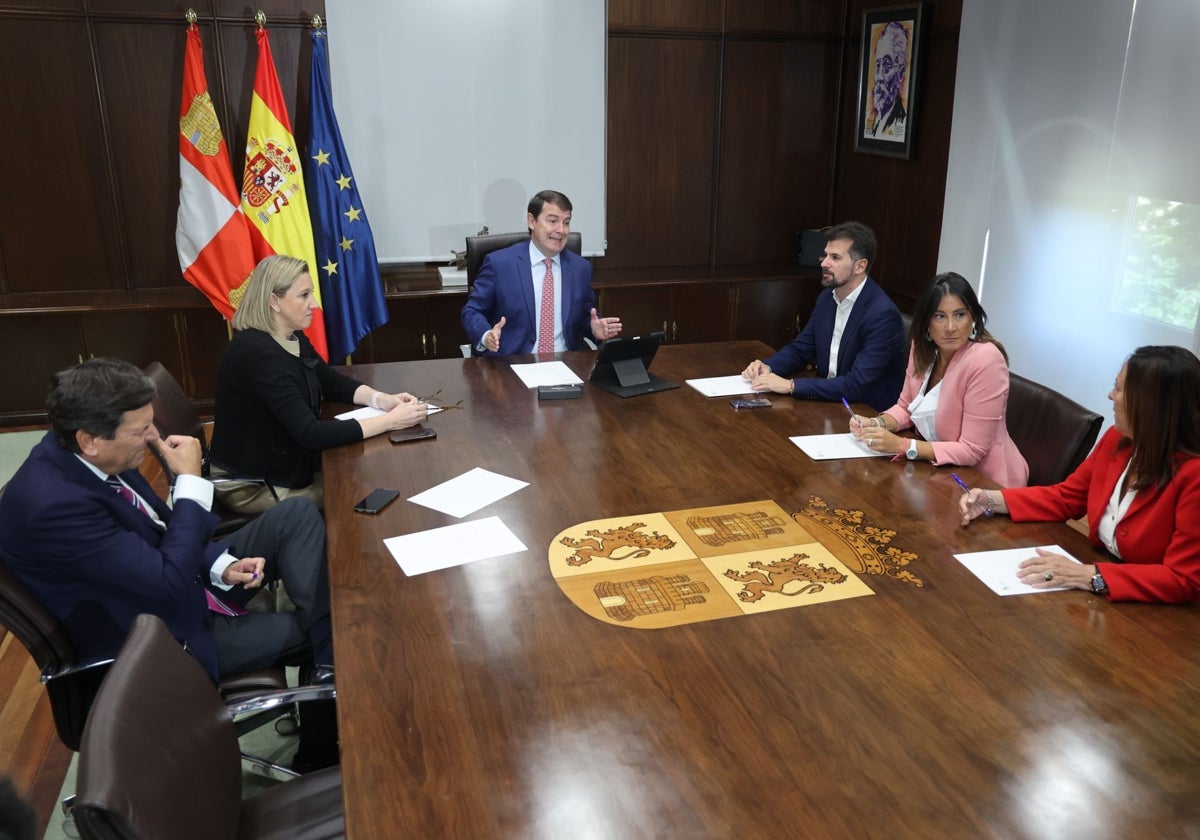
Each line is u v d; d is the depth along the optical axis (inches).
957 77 189.6
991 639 70.7
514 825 52.9
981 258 189.5
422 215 213.5
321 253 195.3
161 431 113.2
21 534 74.0
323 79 190.7
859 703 63.2
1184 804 54.3
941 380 112.5
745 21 222.1
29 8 184.5
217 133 185.2
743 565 81.8
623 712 62.4
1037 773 56.7
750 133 231.3
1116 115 156.1
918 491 97.8
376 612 74.3
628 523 89.9
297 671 121.2
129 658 58.6
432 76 204.8
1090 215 163.5
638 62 218.8
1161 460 77.3
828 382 128.6
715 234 237.0
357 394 124.8
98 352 195.8
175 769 55.2
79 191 198.1
